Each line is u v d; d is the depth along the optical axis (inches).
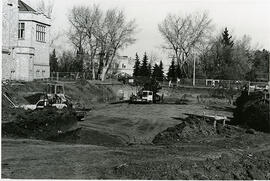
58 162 622.2
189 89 2780.5
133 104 2139.5
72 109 1284.4
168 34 3636.8
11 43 1905.8
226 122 1422.2
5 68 1829.5
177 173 613.3
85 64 3272.6
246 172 724.0
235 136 1082.1
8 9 1865.2
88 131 1090.1
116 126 1256.8
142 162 648.4
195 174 629.3
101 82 2817.4
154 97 2292.1
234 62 3516.2
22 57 2059.5
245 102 1441.9
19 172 553.3
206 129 1116.5
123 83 3043.8
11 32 1900.8
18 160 621.6
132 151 760.3
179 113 1705.2
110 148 784.3
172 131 1075.3
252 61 4229.8
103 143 944.9
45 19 2390.5
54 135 970.7
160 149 811.4
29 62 2090.3
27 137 908.0
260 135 1116.5
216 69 3533.5
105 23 3152.1
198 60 3826.3
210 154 770.8
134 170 596.7
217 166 700.0
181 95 2704.2
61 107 1353.3
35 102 1456.7
